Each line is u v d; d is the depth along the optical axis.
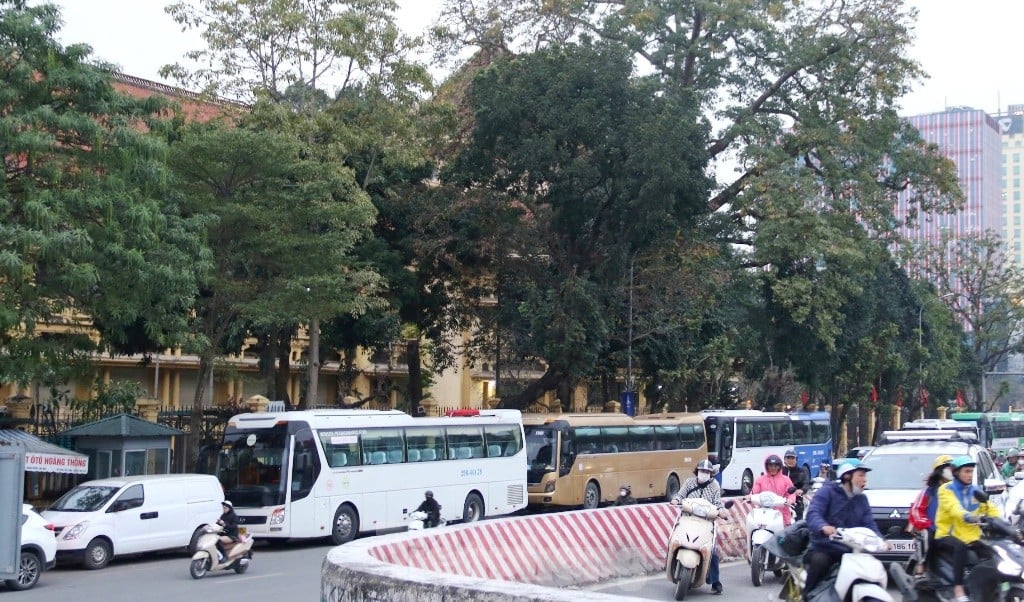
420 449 26.45
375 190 36.66
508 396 45.38
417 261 38.31
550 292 36.28
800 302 41.69
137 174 22.02
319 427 23.94
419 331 40.84
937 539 10.48
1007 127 188.75
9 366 22.20
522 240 37.00
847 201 40.84
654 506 17.92
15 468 13.52
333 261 27.45
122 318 22.80
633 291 39.50
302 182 27.48
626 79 35.38
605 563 16.50
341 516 24.23
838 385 59.06
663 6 41.41
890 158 43.06
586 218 36.66
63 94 21.81
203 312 29.34
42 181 21.28
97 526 19.94
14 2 21.39
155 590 16.75
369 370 53.12
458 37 40.78
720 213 42.78
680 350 43.62
